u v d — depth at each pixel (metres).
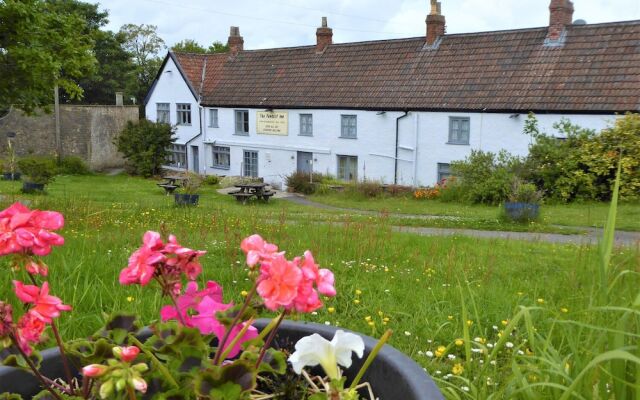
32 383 1.44
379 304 4.74
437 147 27.23
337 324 4.13
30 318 1.14
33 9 12.88
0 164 33.00
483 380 2.56
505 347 3.66
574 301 4.22
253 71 36.19
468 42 28.45
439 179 27.41
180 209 13.91
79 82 52.34
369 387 1.39
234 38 38.19
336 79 31.77
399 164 28.58
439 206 22.27
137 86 58.50
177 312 1.29
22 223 1.18
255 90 34.88
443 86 27.55
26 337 1.13
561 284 5.56
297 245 7.98
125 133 37.94
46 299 1.16
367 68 31.08
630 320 1.97
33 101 14.81
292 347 1.67
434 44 29.58
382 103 28.77
